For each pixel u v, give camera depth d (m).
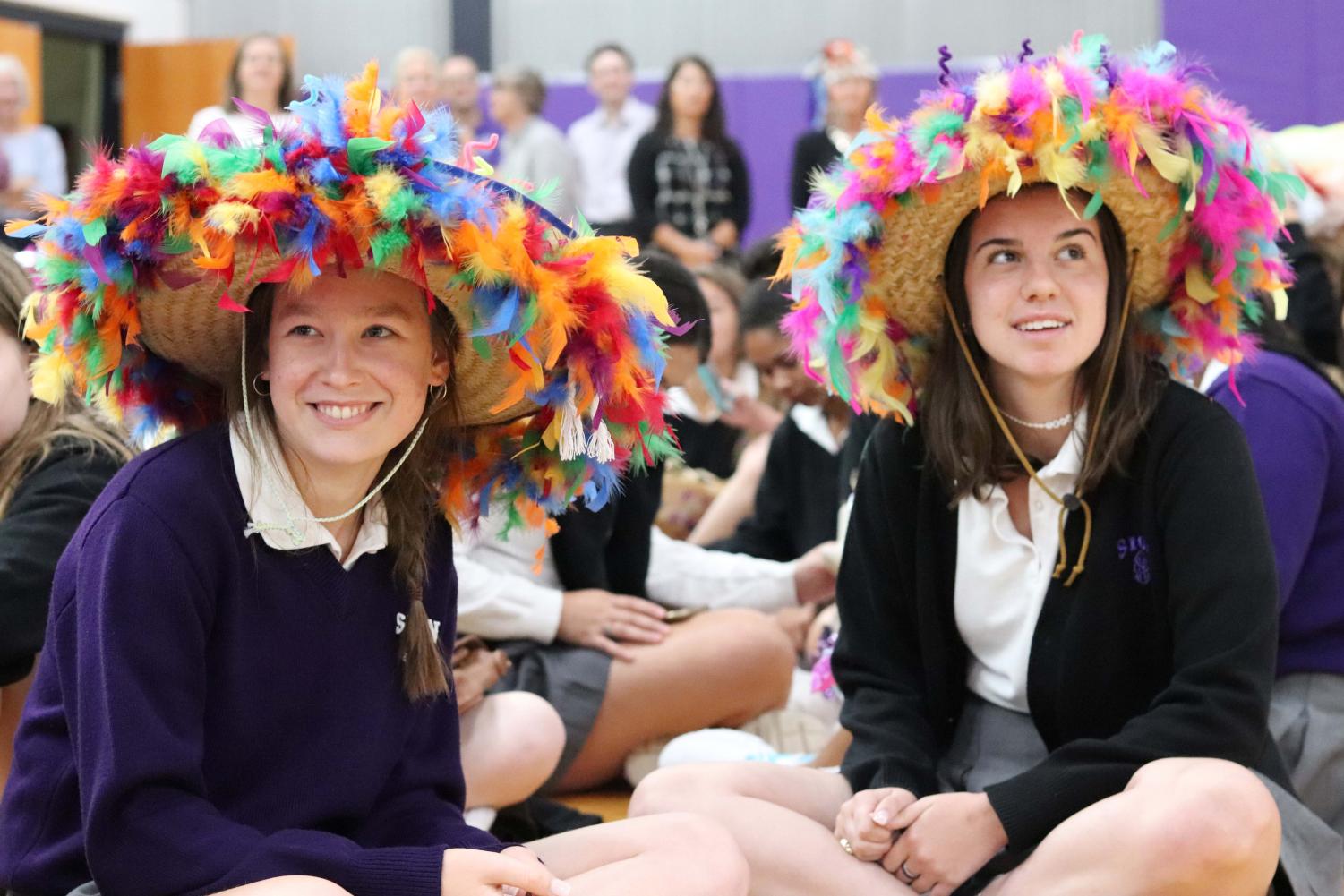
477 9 9.08
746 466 3.86
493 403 1.82
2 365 2.07
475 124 7.49
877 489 2.14
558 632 2.85
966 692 2.15
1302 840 1.86
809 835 1.90
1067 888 1.75
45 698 1.71
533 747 2.36
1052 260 1.96
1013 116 1.88
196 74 9.05
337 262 1.56
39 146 7.48
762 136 8.32
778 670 2.91
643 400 1.75
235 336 1.74
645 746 2.89
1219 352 2.09
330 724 1.71
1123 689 2.00
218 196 1.52
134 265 1.59
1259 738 1.86
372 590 1.76
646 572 3.06
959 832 1.84
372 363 1.65
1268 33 7.07
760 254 4.11
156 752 1.53
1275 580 1.91
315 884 1.50
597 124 7.47
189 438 1.69
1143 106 1.89
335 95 1.55
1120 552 1.99
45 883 1.64
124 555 1.58
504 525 1.94
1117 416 1.98
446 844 1.75
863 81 6.58
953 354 2.08
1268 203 1.96
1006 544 2.06
